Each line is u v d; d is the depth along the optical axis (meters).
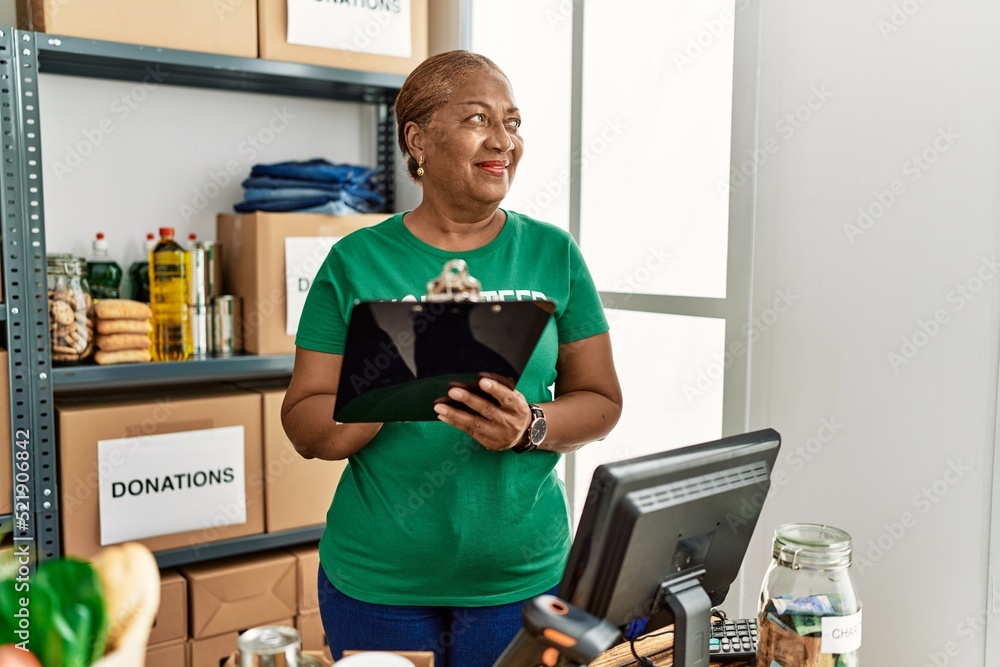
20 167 1.85
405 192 2.70
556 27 2.30
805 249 1.56
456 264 1.13
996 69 1.25
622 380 2.17
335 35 2.26
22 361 1.88
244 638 0.77
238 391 2.25
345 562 1.41
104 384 2.37
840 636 0.96
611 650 1.16
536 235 1.49
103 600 0.58
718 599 1.11
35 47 1.86
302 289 2.26
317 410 1.40
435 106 1.38
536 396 1.43
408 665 0.77
